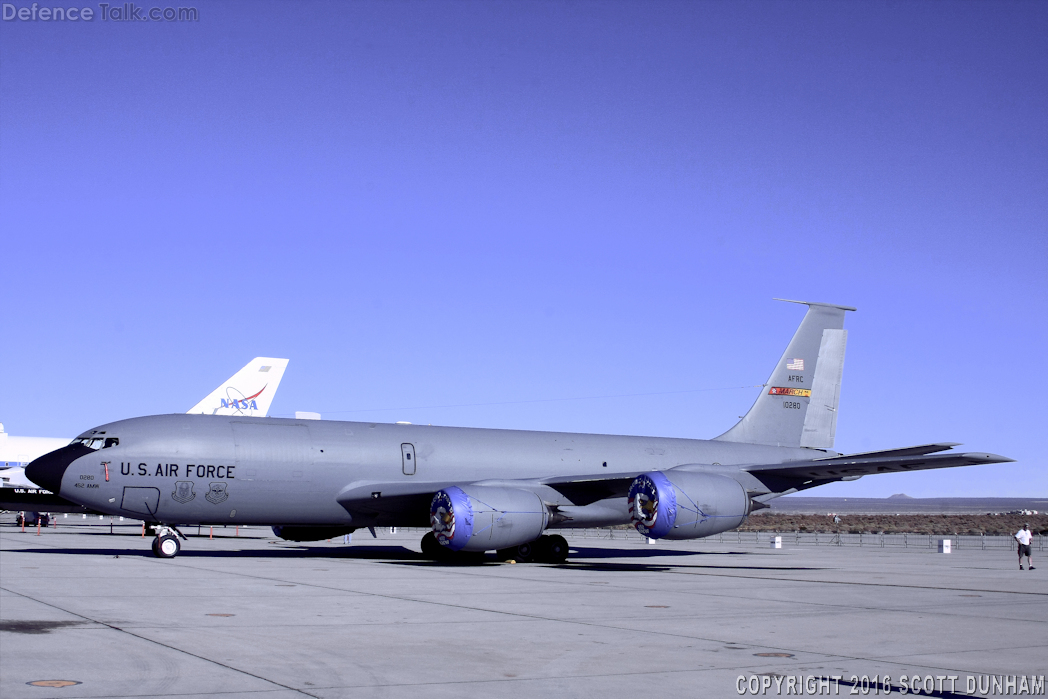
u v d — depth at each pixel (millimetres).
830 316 40969
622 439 37375
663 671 11438
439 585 22031
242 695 9672
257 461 29953
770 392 39812
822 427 40625
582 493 31875
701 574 27203
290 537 37750
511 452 34531
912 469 28656
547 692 10148
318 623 14984
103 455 28203
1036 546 58562
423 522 32906
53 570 23688
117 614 15414
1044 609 18812
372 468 31750
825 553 43281
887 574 28609
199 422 30062
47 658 11391
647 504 28016
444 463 33094
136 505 28578
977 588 23766
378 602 18062
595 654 12539
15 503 53875
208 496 29344
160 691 9750
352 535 61312
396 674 10961
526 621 15711
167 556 29438
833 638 14359
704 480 28453
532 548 32281
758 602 19391
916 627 15766
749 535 74250
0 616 14898
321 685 10273
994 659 12680
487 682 10617
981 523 128750
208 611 16109
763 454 38906
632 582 23859
